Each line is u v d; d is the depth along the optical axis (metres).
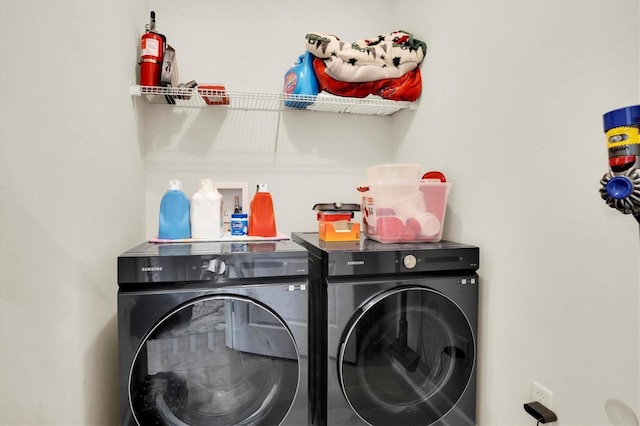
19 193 0.75
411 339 1.38
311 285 1.56
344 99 1.99
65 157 0.96
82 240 1.07
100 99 1.24
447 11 1.78
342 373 1.32
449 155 1.77
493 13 1.46
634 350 0.94
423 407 1.40
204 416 1.17
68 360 0.98
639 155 0.77
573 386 1.11
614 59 0.98
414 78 2.02
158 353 1.13
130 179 1.65
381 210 1.63
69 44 0.98
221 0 2.14
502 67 1.41
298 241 1.91
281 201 2.24
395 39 1.98
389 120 2.39
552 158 1.18
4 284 0.71
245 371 1.20
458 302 1.44
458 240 1.70
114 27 1.39
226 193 2.02
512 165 1.36
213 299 1.16
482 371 1.50
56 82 0.91
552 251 1.18
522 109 1.31
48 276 0.87
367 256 1.37
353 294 1.34
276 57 2.21
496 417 1.42
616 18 0.98
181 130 2.09
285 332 1.22
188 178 2.09
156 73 1.75
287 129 2.23
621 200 0.79
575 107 1.10
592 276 1.05
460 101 1.68
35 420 0.81
